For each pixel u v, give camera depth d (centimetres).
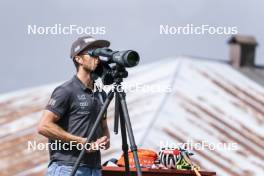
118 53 1475
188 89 5478
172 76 5644
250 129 5178
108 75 1507
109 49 1493
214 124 4962
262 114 5588
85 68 1506
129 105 4894
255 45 6900
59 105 1481
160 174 1678
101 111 1484
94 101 1509
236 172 4322
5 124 5409
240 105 5647
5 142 4991
